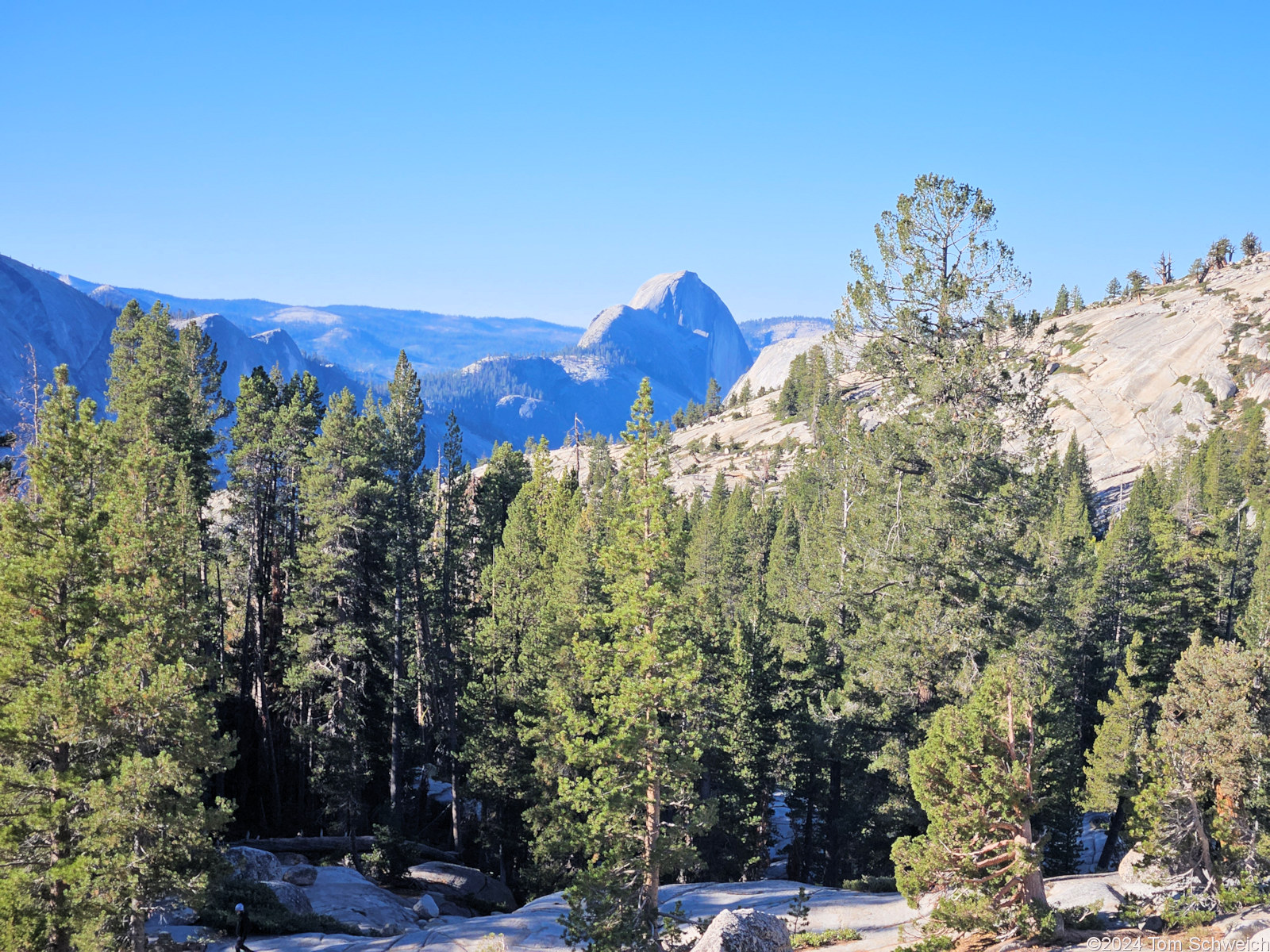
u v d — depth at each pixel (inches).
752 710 1686.8
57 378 962.1
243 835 1774.1
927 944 904.3
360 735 1815.9
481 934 1155.3
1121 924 991.6
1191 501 3422.7
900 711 1430.9
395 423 2583.7
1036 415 1390.3
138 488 1160.8
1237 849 1006.4
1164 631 1811.0
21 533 925.8
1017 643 1339.8
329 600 1865.2
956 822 880.9
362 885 1518.2
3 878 831.7
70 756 903.1
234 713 1882.4
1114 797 1768.0
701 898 1280.8
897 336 1453.0
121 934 851.4
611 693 1222.3
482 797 1802.4
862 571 1512.1
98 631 933.2
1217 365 5895.7
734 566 3321.9
